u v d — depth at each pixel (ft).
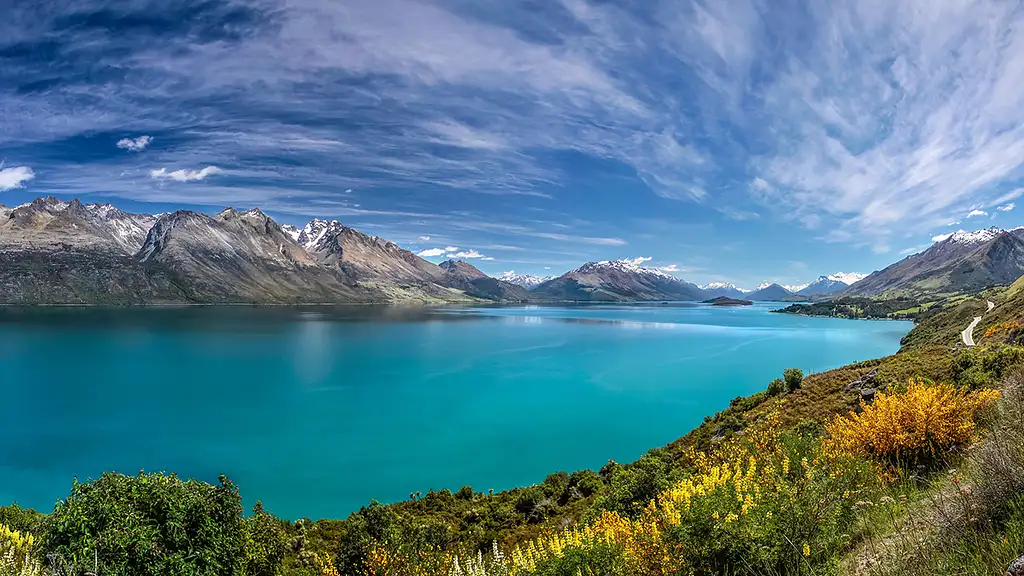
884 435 41.11
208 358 468.75
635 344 593.01
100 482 44.91
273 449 219.00
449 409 285.23
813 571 23.35
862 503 30.91
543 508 127.95
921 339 439.22
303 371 407.03
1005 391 44.70
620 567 34.45
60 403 293.23
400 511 143.02
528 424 255.29
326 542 111.45
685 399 305.94
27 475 187.83
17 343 533.96
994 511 19.02
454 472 193.88
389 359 474.08
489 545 98.17
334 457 209.67
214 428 248.73
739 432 116.26
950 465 35.01
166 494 45.55
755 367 417.08
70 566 38.68
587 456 210.59
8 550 41.73
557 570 36.37
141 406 290.15
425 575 77.71
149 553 41.65
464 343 608.19
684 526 29.63
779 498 29.12
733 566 26.43
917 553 19.49
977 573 16.15
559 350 538.06
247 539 52.85
